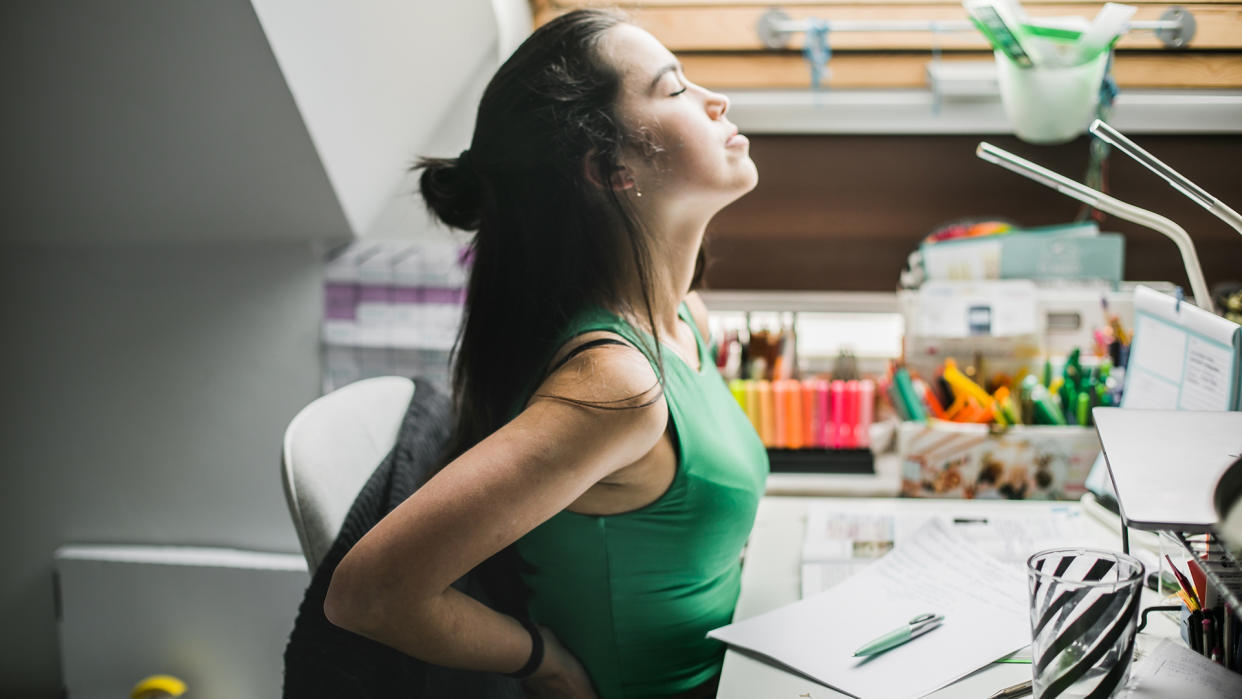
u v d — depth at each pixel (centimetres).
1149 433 79
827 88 168
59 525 184
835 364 162
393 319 170
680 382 90
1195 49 156
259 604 168
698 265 122
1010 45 141
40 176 161
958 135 170
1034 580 68
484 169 94
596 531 87
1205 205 86
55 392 180
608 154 89
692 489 87
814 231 177
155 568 171
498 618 83
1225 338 91
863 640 84
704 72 170
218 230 170
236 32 131
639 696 93
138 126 149
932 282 147
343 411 101
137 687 167
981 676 78
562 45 92
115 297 176
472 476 72
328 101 147
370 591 71
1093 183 165
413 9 148
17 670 187
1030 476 131
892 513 119
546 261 91
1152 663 73
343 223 167
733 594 100
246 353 175
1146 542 104
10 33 137
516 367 91
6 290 178
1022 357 142
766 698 76
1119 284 146
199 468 179
